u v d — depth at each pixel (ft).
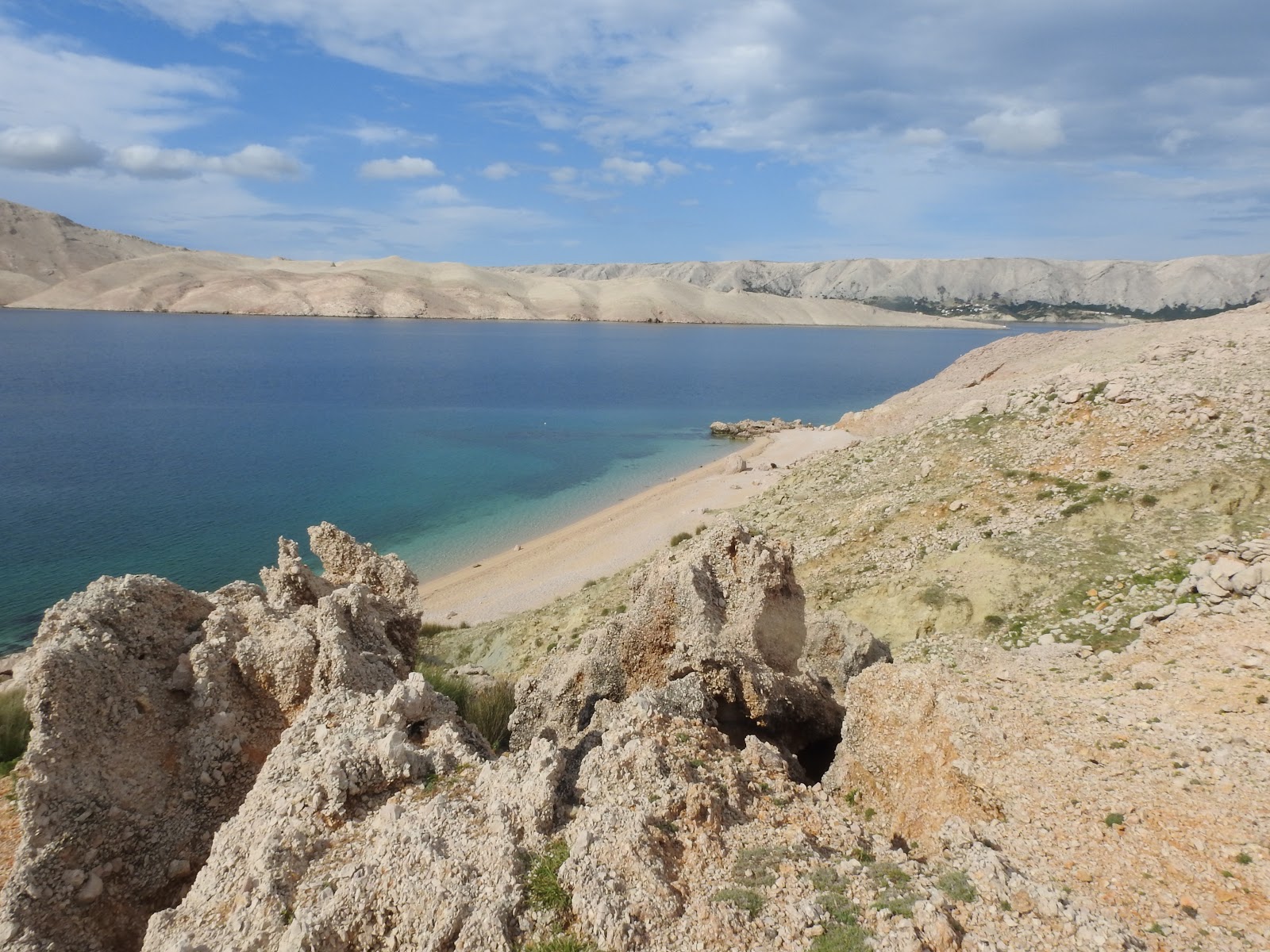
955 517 105.91
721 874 28.66
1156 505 88.84
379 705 36.14
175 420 347.15
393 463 275.59
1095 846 33.94
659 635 49.32
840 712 51.16
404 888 26.96
